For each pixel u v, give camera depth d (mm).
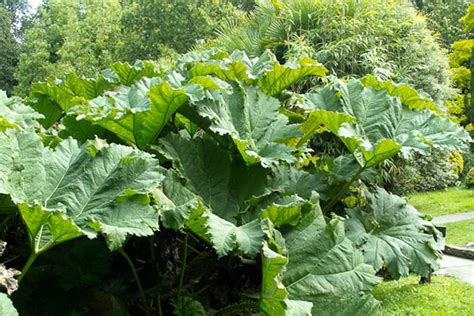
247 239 2113
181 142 2600
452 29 21016
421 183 10469
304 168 3803
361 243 2859
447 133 3033
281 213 2408
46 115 3545
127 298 2395
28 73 24016
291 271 2379
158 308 2482
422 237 2992
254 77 3029
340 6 6562
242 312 2824
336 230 2521
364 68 6039
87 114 2332
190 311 2391
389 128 3148
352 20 6359
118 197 1899
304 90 5785
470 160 14320
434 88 7375
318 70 3213
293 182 2891
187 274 2885
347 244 2518
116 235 1761
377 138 3092
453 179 11602
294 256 2420
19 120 2293
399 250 2891
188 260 2998
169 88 2318
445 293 3879
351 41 6078
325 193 3047
